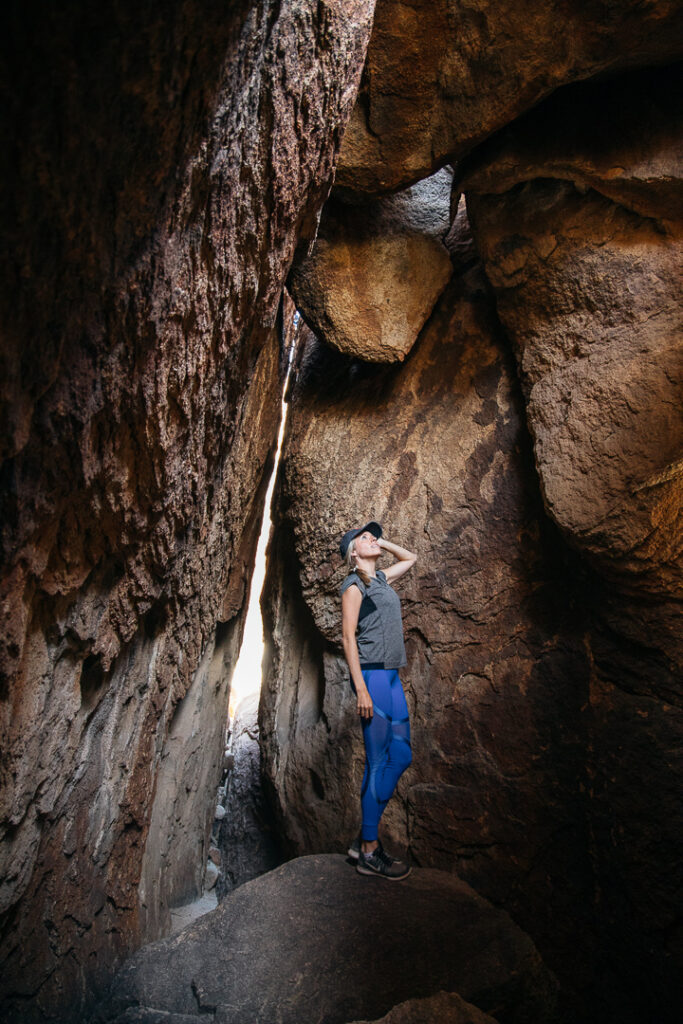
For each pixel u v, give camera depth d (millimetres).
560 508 3973
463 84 3711
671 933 3469
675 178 3779
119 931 3410
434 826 4324
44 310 1638
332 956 3164
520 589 4441
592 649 4086
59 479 2041
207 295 2371
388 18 3461
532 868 3973
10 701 2143
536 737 4145
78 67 1321
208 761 5375
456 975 3105
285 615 5645
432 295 4762
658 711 3770
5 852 2340
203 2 1508
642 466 3791
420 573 4785
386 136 3910
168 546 2953
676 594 3666
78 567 2383
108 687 3047
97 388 1963
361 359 4652
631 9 3295
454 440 4844
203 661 4754
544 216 4305
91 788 3053
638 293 4016
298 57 2398
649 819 3629
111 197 1633
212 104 1829
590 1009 3639
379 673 3664
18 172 1359
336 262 4434
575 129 3990
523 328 4508
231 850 6059
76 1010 2932
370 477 4930
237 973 3104
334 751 4875
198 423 2750
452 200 4625
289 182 2758
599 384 4047
